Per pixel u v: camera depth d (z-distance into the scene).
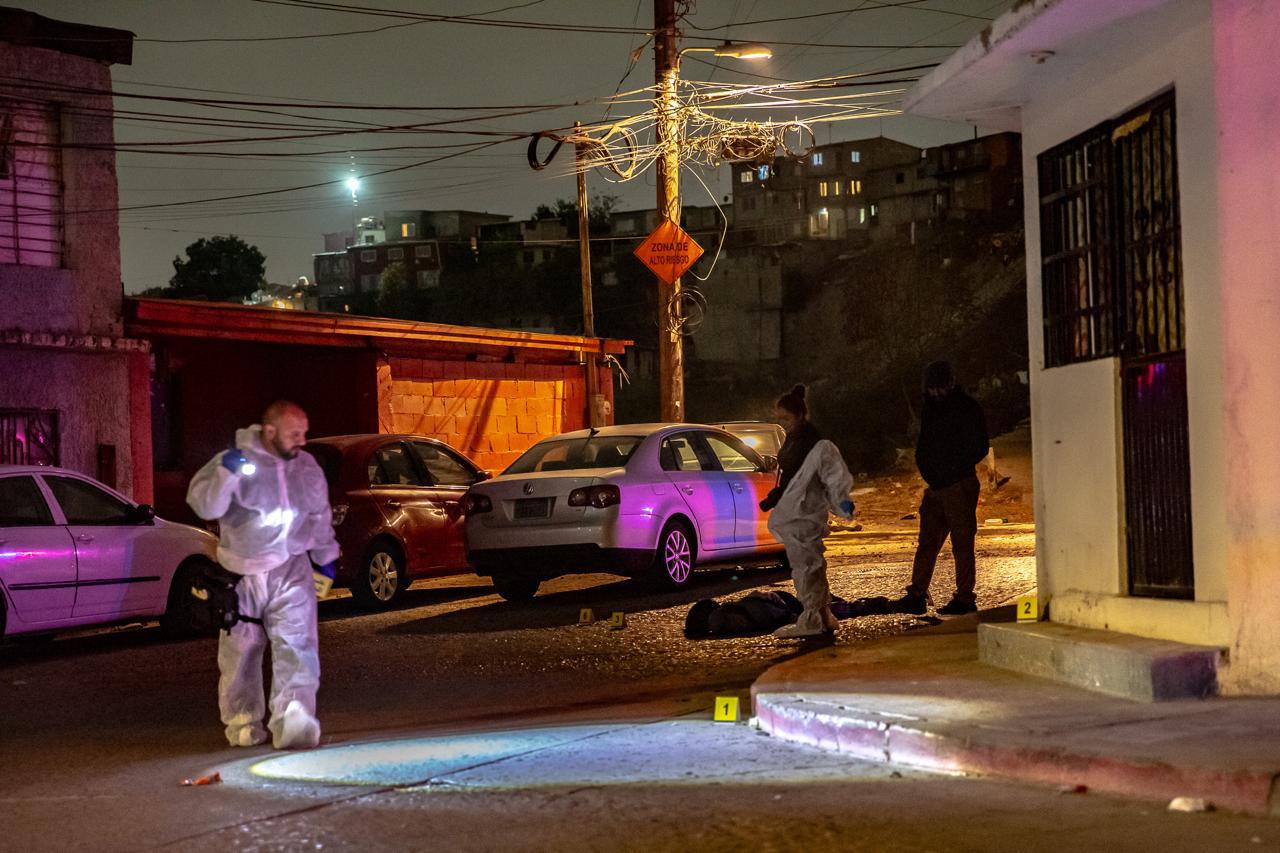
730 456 15.82
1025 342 54.75
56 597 11.51
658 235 20.44
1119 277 7.47
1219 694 6.47
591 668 9.71
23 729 8.19
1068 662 7.08
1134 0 6.77
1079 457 7.77
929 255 60.03
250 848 5.05
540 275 80.62
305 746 7.09
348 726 7.94
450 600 15.00
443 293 83.81
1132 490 7.33
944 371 10.77
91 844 5.21
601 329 78.62
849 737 6.39
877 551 18.50
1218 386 6.56
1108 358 7.45
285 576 7.09
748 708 7.89
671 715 7.78
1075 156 7.97
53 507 11.73
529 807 5.53
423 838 5.10
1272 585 6.47
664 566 13.78
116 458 18.58
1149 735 5.64
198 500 6.79
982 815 5.03
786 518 10.29
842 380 59.75
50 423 18.00
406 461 14.95
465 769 6.37
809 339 72.44
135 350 18.72
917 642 9.16
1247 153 6.48
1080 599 7.73
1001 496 27.05
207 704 8.91
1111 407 7.41
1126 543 7.39
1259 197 6.48
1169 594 7.12
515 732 7.41
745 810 5.30
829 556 17.89
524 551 13.49
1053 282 8.22
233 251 88.12
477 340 24.19
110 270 18.69
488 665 10.06
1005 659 7.74
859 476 37.38
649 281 79.06
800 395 10.38
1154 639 6.96
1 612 11.10
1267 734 5.55
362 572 13.84
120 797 6.05
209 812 5.66
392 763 6.59
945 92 8.42
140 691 9.59
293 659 7.08
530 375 25.86
